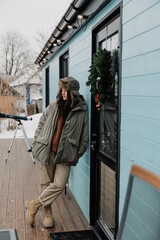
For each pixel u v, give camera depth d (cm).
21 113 1697
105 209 348
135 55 236
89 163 384
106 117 335
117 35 299
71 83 352
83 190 414
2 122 1236
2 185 518
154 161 204
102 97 318
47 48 724
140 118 227
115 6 284
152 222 123
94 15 352
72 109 351
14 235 197
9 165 653
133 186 136
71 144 348
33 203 365
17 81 2298
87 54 392
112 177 320
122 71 264
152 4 206
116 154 294
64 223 380
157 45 199
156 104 201
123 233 140
